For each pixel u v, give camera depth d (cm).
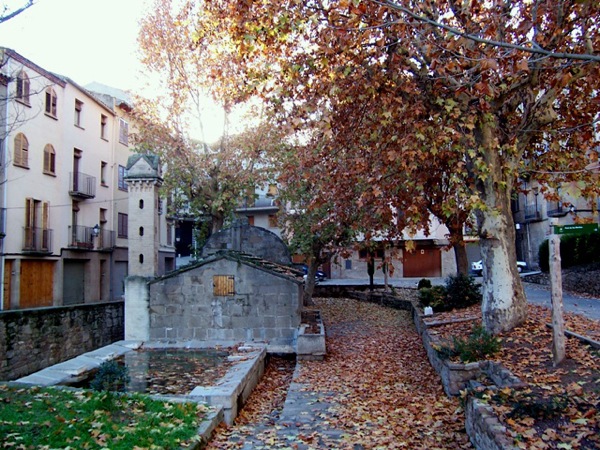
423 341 1322
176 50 2070
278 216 2447
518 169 1043
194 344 1372
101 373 791
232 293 1417
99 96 3384
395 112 1000
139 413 680
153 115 2147
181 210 2859
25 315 1605
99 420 628
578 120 1131
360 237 2673
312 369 1134
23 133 2373
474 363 809
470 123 905
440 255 3984
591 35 939
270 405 971
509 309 963
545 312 1191
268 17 896
